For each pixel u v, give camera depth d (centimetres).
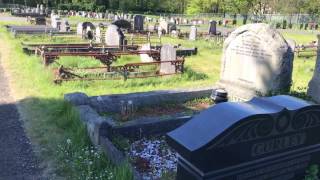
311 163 402
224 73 1189
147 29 3500
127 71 1338
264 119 345
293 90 1145
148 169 627
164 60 1466
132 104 932
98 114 841
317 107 381
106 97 945
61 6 6544
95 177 576
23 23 3500
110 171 579
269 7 6988
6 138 752
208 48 2397
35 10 5031
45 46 1773
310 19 6450
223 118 339
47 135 765
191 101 1070
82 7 6712
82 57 1595
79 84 1169
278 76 1031
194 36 2858
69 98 875
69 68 1325
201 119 348
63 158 665
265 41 1048
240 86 1130
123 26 3316
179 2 8481
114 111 944
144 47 1745
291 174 389
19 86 1166
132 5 7681
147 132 764
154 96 1005
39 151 696
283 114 357
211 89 1116
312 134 390
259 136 348
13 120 856
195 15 7469
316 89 1093
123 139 714
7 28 2850
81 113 796
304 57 2264
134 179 536
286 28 5294
